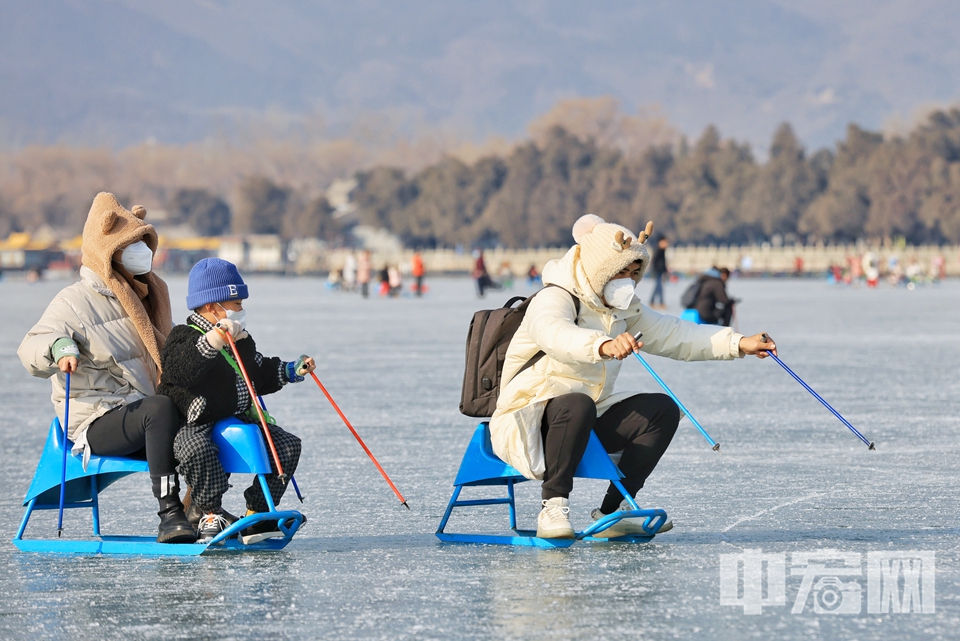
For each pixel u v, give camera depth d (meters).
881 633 14.01
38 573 17.72
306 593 16.20
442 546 19.56
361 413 39.50
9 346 75.81
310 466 28.59
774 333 81.44
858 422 36.03
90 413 19.44
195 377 18.88
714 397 44.00
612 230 19.06
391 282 178.38
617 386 48.84
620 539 19.95
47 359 19.09
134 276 20.53
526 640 13.77
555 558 18.41
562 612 14.97
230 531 18.67
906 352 64.38
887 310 117.31
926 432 33.66
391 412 39.72
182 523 19.12
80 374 19.67
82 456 19.41
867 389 45.78
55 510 23.66
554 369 19.19
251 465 19.12
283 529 19.50
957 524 20.88
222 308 19.64
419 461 29.22
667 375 53.56
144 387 19.97
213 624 14.67
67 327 19.41
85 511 23.52
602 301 19.48
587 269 19.11
